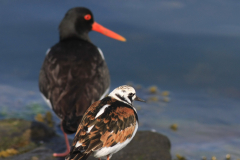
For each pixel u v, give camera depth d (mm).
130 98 7805
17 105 13688
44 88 10094
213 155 10703
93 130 6676
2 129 10875
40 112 13273
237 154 10820
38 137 10883
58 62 9930
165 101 14281
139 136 10727
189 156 10578
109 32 12617
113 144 6891
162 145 10422
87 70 9742
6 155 9789
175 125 12289
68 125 8344
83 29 12234
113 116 6984
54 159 9602
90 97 9281
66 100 9000
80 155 6418
